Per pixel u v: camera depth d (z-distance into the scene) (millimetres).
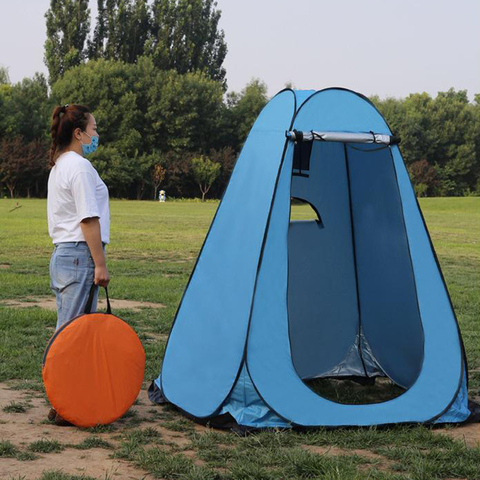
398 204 5082
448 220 35062
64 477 3209
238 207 4746
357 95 4723
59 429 4094
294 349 5562
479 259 16328
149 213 35719
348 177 5496
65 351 4051
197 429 4207
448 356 4570
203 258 4863
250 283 4391
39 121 62719
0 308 8234
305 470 3453
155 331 7352
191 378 4531
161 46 74562
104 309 8461
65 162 4203
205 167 65562
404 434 4148
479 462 3641
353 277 5699
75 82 64500
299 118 4551
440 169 81625
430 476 3414
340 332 5719
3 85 71312
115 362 4164
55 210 4238
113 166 62406
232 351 4320
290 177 4520
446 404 4445
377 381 5766
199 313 4707
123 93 66062
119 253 15797
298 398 4250
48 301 9164
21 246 16328
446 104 83750
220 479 3352
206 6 77688
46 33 72000
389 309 5406
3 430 4020
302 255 5559
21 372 5383
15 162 56062
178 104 67188
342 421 4234
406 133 79688
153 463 3486
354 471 3441
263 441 3928
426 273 4672
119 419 4348
